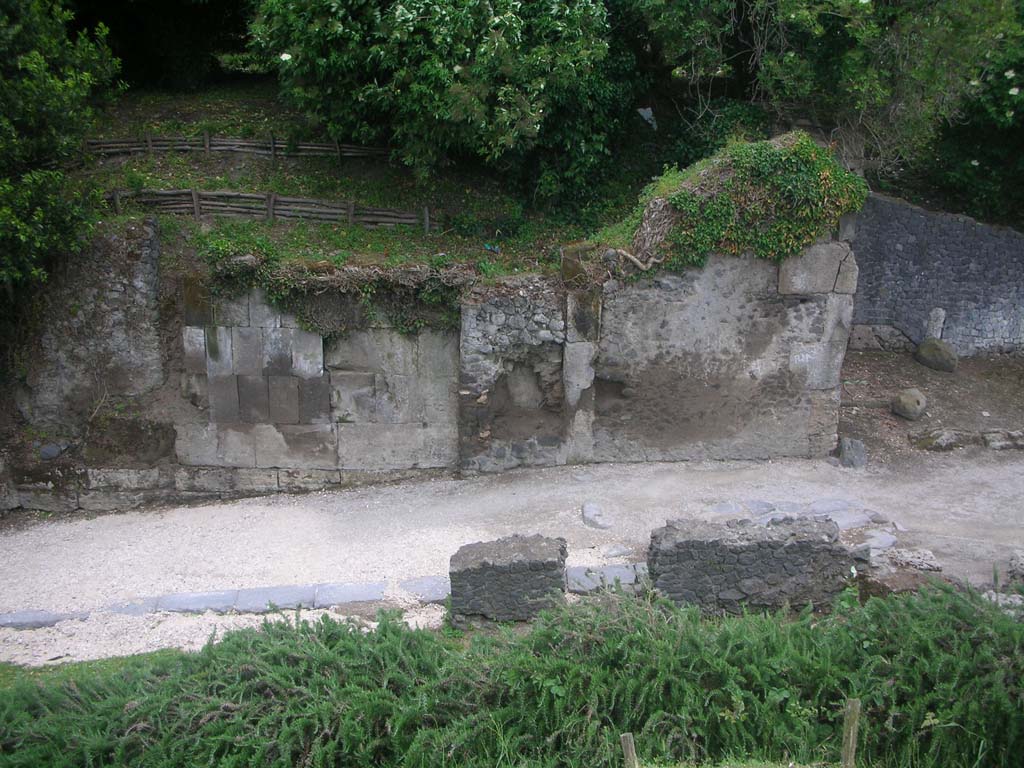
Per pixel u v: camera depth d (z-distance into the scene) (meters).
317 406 11.33
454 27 11.44
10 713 6.11
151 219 11.25
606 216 13.54
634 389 11.26
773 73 12.47
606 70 13.30
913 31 11.55
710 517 9.79
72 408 11.41
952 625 5.98
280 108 15.81
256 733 5.75
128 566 9.61
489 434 11.34
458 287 10.95
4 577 9.46
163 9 16.22
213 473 11.42
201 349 11.06
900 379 13.21
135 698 6.11
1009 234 13.55
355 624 6.97
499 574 7.32
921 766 5.48
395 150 12.82
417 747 5.61
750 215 10.59
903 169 14.77
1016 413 12.52
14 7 10.50
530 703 5.89
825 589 7.39
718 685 5.90
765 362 11.22
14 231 9.73
